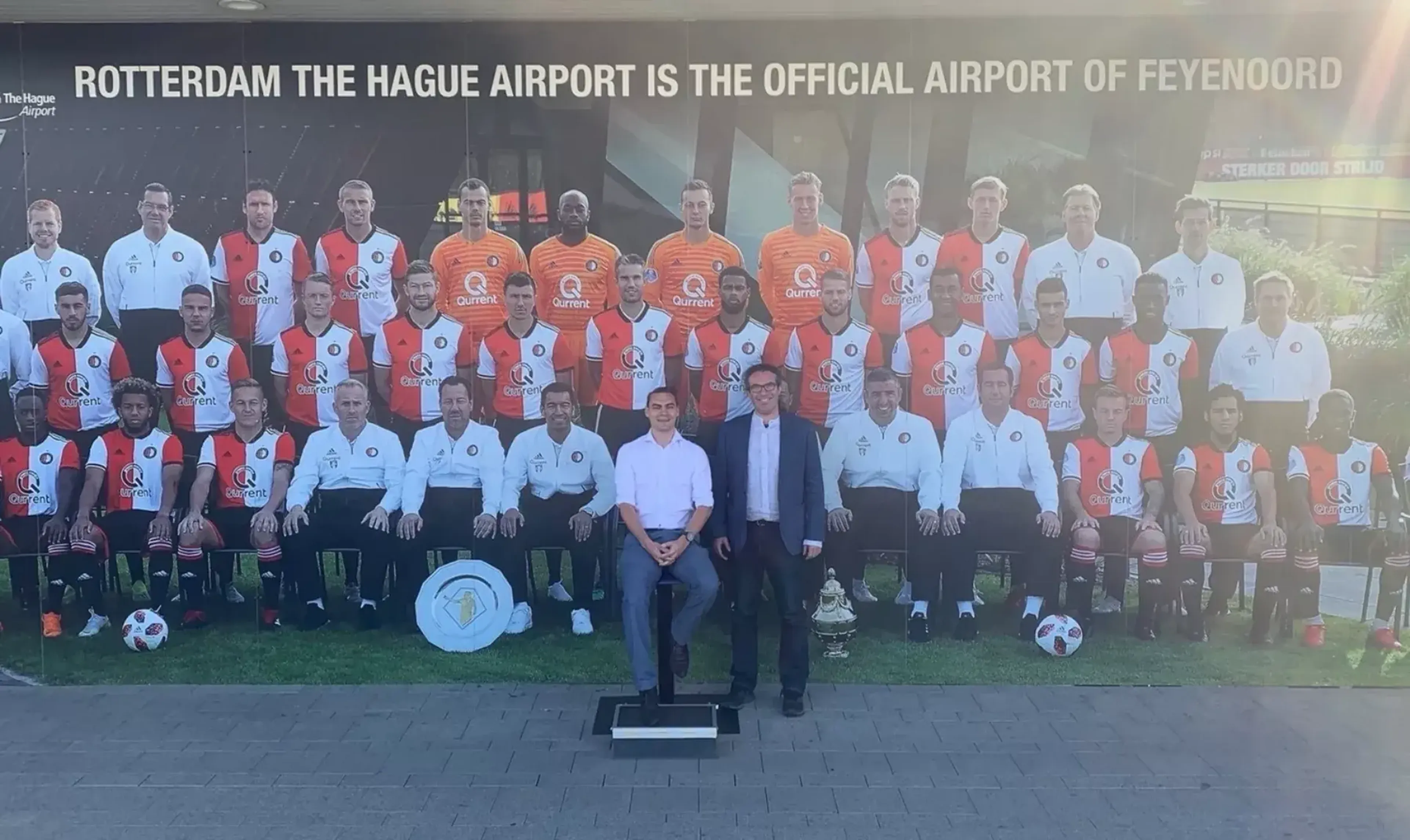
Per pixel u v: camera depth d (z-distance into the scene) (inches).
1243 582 267.9
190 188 263.6
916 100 259.9
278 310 266.1
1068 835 175.3
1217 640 269.1
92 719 230.5
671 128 260.7
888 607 270.1
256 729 224.1
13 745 216.5
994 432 266.7
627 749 208.2
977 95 259.9
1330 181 260.1
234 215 263.9
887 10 253.1
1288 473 265.7
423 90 261.0
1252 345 263.4
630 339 264.8
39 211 264.2
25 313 266.1
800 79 259.6
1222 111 259.8
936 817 182.1
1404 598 263.9
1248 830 176.9
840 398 266.4
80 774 201.9
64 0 243.8
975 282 263.3
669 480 222.5
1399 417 262.4
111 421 268.1
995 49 259.1
